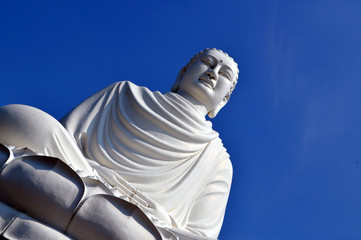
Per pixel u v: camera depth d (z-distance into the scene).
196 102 9.95
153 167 8.63
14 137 6.09
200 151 9.41
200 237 7.15
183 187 8.80
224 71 10.22
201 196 9.24
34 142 6.14
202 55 10.38
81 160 6.55
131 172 8.34
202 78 10.02
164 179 8.62
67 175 5.34
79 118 8.83
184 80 10.14
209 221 9.05
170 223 7.91
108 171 7.84
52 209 5.20
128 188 7.89
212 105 10.08
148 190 8.39
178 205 8.72
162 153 8.70
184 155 9.00
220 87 10.04
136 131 8.73
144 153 8.69
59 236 5.10
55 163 5.35
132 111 9.06
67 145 6.41
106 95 9.27
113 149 8.58
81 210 5.24
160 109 9.09
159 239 5.41
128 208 5.40
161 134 8.91
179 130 8.96
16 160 5.32
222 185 9.63
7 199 5.23
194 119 9.38
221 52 10.45
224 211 9.54
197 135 9.15
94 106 9.04
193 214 9.00
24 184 5.21
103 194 5.34
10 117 6.15
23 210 5.21
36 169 5.29
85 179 5.50
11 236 4.96
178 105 9.41
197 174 9.13
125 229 5.29
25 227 5.04
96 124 8.85
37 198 5.19
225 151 10.05
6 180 5.23
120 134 8.74
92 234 5.23
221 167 9.73
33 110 6.32
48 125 6.24
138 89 9.49
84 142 8.68
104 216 5.27
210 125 9.82
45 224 5.18
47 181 5.24
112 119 8.95
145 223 5.41
